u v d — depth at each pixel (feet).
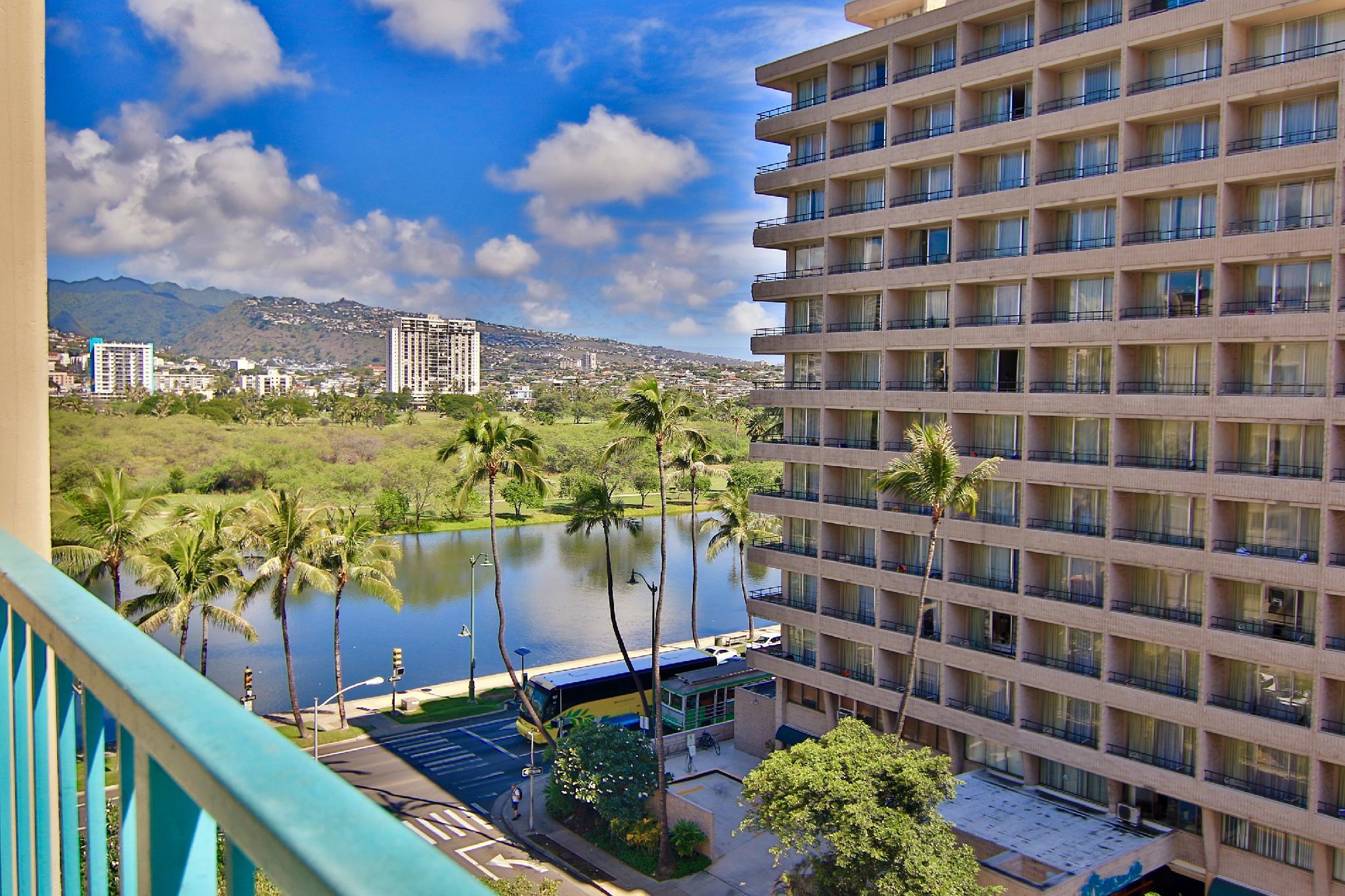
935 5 164.25
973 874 102.99
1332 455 110.83
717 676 188.24
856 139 168.14
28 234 14.58
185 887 5.99
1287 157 114.73
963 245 148.56
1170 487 123.44
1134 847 118.32
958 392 147.02
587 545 361.51
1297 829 110.73
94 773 7.64
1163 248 124.88
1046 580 139.54
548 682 178.81
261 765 4.91
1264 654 114.01
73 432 312.09
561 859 137.49
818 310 173.58
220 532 173.37
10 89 14.24
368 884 3.74
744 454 454.40
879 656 156.76
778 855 106.22
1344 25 114.73
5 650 10.50
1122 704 126.31
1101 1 135.64
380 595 186.80
